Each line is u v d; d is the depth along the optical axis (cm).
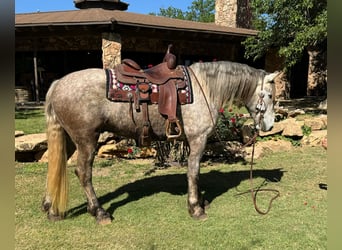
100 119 336
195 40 1630
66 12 1717
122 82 340
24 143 560
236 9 2047
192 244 312
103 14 1500
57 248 306
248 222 354
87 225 349
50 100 343
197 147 361
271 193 436
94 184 477
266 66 1669
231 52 1777
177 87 347
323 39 1058
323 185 458
